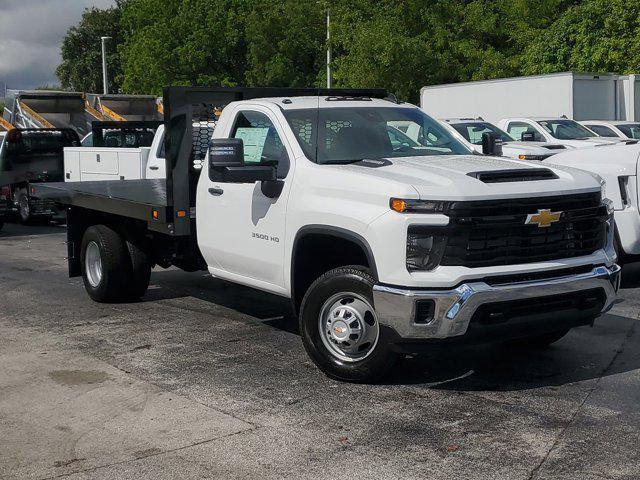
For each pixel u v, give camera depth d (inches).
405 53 1259.8
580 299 242.1
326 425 218.5
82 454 202.5
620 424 216.8
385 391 246.1
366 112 292.8
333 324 250.7
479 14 1301.7
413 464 192.7
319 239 259.8
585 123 857.5
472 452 199.3
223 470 191.3
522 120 792.3
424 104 1080.2
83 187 414.0
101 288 377.4
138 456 200.4
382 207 234.1
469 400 237.6
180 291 411.5
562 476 185.0
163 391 249.1
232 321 343.3
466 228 226.7
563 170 258.8
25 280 457.7
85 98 1096.8
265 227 280.2
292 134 276.5
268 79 1750.7
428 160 267.9
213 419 224.4
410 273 227.9
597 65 1192.8
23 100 1057.5
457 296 224.4
